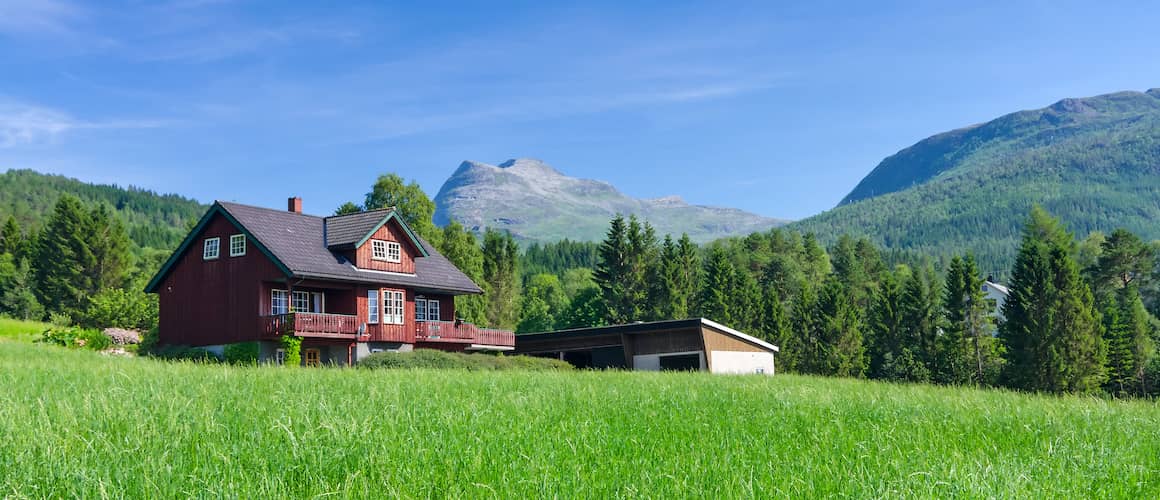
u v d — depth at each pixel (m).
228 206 41.03
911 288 87.88
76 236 95.88
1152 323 88.00
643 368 47.91
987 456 10.38
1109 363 74.31
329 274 40.03
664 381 23.59
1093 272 98.56
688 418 14.10
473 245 84.06
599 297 95.31
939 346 84.94
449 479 8.30
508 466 8.94
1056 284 72.62
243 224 40.09
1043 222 128.50
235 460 8.74
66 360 24.25
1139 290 99.25
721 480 8.73
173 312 42.44
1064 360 70.25
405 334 43.78
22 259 99.75
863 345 91.56
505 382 20.31
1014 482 8.77
